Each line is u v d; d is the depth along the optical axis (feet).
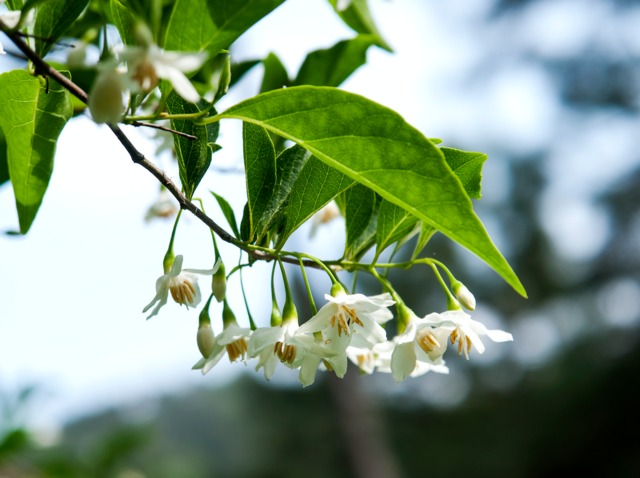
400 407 8.32
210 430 17.06
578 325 8.09
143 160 0.75
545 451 6.98
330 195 0.82
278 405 8.23
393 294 0.86
